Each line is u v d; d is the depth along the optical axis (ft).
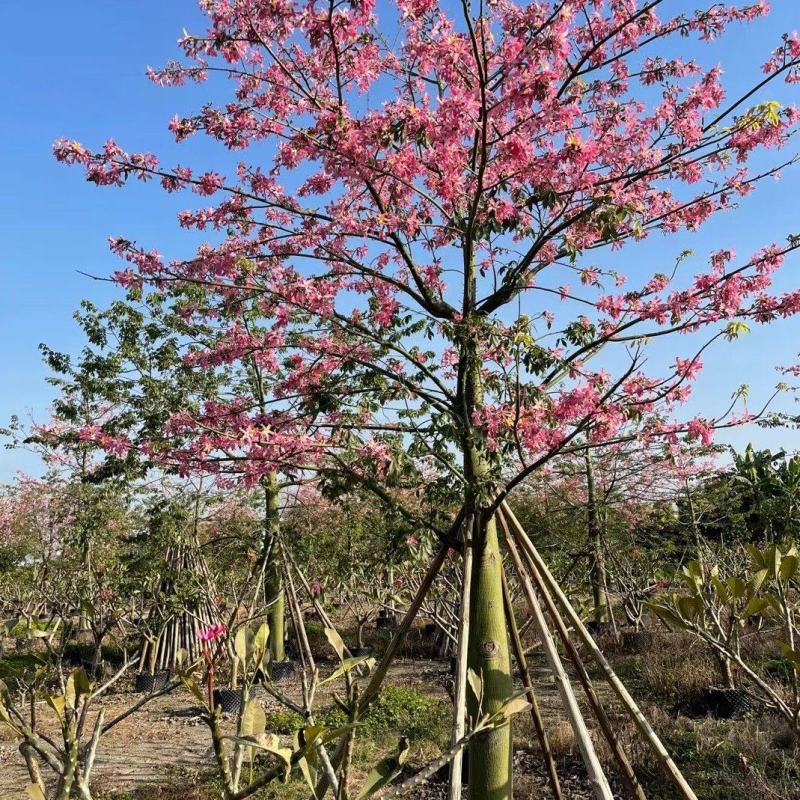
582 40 14.16
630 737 21.09
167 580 38.17
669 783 17.92
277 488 37.19
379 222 13.62
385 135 12.14
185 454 13.91
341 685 32.83
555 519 34.50
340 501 14.67
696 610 9.71
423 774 5.90
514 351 11.55
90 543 41.91
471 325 12.30
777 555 9.28
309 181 14.48
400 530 13.65
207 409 14.78
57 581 37.27
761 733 19.48
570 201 13.20
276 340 15.02
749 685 24.45
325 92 14.46
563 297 15.14
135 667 39.34
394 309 14.70
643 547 40.11
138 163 14.49
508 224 12.90
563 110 12.91
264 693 30.99
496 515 12.53
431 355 17.51
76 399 40.06
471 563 11.67
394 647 11.68
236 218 14.96
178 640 37.52
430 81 14.47
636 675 30.12
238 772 8.18
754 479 40.96
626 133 14.51
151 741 25.55
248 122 14.39
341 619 52.39
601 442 12.39
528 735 22.57
